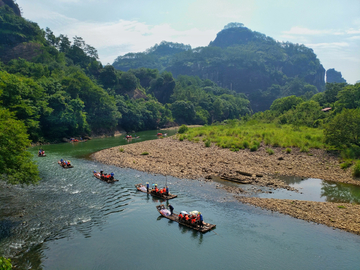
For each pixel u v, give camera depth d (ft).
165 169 118.21
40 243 55.72
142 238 58.59
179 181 100.63
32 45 383.86
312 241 56.34
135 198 83.05
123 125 360.69
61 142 232.12
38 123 214.48
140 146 180.34
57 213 70.85
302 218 66.85
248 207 74.69
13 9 433.07
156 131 381.81
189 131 243.60
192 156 141.28
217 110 568.82
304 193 86.53
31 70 305.53
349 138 126.00
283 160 126.41
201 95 595.88
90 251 53.31
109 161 138.41
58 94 239.30
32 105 211.00
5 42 368.27
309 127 214.48
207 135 207.21
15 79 192.85
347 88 238.89
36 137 215.51
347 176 102.06
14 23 386.52
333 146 134.41
